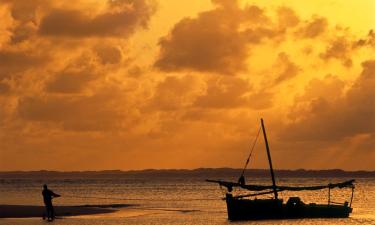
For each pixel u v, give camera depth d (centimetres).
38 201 13662
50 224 7450
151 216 9056
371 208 12100
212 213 9800
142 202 13500
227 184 8656
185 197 16650
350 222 8325
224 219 8644
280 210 8481
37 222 7706
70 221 7950
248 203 8338
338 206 8812
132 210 10344
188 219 8625
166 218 8756
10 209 9606
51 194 7969
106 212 9762
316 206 8700
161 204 12638
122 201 14250
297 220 8469
